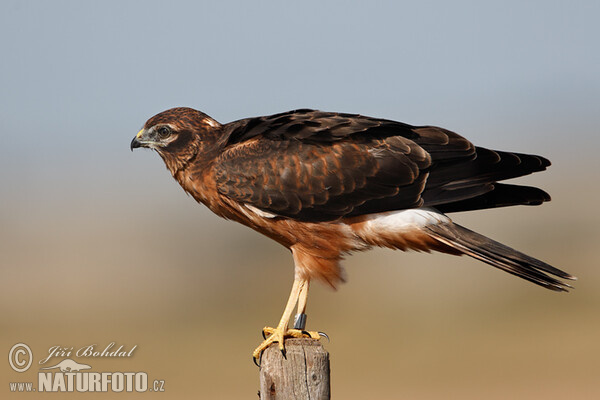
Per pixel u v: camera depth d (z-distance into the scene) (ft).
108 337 72.90
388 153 24.66
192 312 82.84
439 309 80.43
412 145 24.66
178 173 26.55
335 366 62.75
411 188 24.52
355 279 90.84
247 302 85.15
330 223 25.09
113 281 101.04
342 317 77.61
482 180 24.48
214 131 26.48
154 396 54.70
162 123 26.27
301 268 25.76
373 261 100.07
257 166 25.08
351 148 24.79
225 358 65.46
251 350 68.23
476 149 24.76
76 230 154.20
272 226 25.64
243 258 101.76
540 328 73.97
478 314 78.38
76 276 106.83
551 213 124.26
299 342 21.77
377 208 24.70
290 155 24.97
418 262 100.17
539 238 109.09
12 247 135.54
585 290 86.02
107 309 86.33
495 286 87.56
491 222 118.21
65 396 53.67
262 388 20.93
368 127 24.85
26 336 73.51
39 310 87.15
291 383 20.65
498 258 23.94
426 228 24.53
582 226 114.11
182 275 98.48
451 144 24.64
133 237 138.92
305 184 24.82
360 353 66.49
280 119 25.58
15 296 95.40
